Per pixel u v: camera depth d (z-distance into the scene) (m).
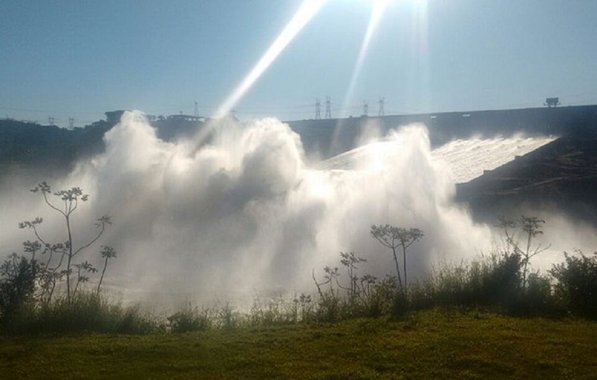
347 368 6.33
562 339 7.40
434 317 8.77
